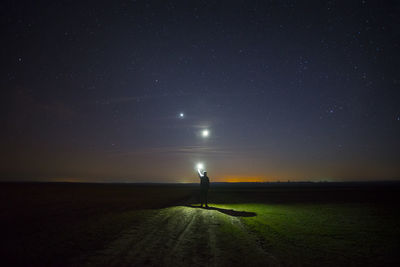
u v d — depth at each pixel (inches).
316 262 281.7
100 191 1881.2
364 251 329.4
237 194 1675.7
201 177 799.1
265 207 838.5
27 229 426.3
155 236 375.9
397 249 339.0
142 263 259.8
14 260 266.8
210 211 663.1
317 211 746.2
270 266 263.1
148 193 1653.5
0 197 1181.1
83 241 346.6
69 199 1077.1
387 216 652.7
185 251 304.8
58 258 273.9
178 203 908.6
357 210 776.3
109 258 274.5
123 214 595.2
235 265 261.4
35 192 1647.4
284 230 452.1
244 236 388.8
